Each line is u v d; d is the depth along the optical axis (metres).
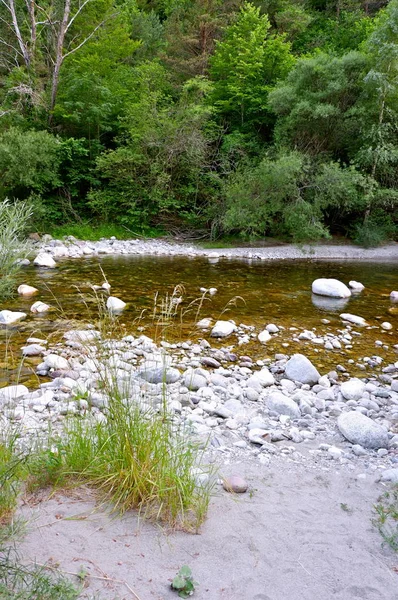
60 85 18.91
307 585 1.92
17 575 1.73
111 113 17.89
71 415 3.14
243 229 16.34
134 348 5.44
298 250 15.34
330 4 29.84
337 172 14.81
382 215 17.27
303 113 16.42
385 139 16.42
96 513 2.30
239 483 2.69
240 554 2.10
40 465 2.56
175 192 17.30
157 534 2.19
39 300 7.57
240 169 16.61
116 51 20.48
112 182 16.86
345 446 3.46
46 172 15.53
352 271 12.21
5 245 8.09
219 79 21.44
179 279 10.11
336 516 2.46
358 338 6.66
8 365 4.84
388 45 15.45
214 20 24.22
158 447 2.53
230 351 5.86
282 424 3.79
